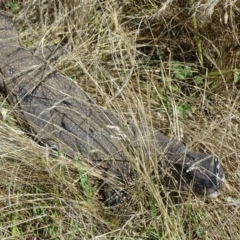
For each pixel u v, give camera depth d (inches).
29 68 191.3
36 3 211.2
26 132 185.8
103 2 210.5
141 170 176.6
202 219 175.3
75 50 199.0
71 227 168.7
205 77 199.6
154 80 202.8
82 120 183.0
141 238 169.3
